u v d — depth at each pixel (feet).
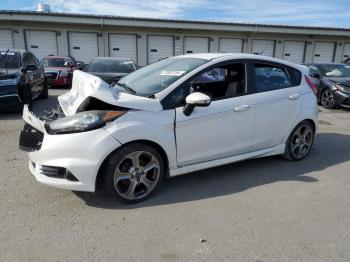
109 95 10.90
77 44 79.82
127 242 9.39
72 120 10.76
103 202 11.69
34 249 8.98
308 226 10.39
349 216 11.07
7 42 76.84
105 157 10.75
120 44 81.87
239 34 86.94
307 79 16.49
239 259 8.71
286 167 15.65
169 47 84.23
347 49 94.48
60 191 12.43
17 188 12.67
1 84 25.98
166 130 11.72
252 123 14.07
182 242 9.43
